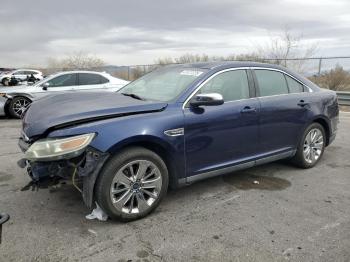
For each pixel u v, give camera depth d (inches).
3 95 419.2
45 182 140.4
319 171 211.2
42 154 130.7
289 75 205.3
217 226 141.7
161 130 145.5
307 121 205.8
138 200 145.1
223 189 180.5
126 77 934.4
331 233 136.3
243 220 146.9
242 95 178.2
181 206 160.2
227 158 172.1
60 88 423.5
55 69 1424.7
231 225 142.6
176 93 162.6
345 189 182.7
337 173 207.8
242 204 162.9
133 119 142.3
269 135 187.8
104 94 176.2
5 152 252.7
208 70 172.4
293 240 131.0
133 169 144.0
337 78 631.8
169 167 155.9
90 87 434.0
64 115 139.3
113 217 141.2
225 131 167.0
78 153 129.8
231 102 171.8
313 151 216.5
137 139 139.8
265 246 126.9
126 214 142.6
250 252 123.1
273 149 192.5
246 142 177.5
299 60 683.4
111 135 134.9
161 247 126.3
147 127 142.3
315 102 211.0
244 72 183.2
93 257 120.0
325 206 161.3
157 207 154.4
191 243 128.9
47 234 134.3
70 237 132.3
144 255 121.4
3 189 178.9
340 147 268.8
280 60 714.8
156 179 148.7
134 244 128.1
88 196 135.8
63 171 137.7
